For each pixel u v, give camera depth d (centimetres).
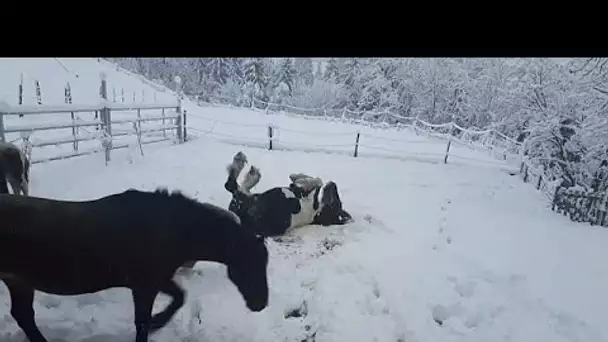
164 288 330
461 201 927
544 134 1188
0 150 476
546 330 403
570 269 559
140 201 316
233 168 572
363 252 557
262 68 3931
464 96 2839
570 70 1190
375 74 3297
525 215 876
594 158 1084
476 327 406
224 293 427
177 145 1255
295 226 608
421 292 460
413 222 718
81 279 297
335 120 2498
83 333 346
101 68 2519
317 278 476
